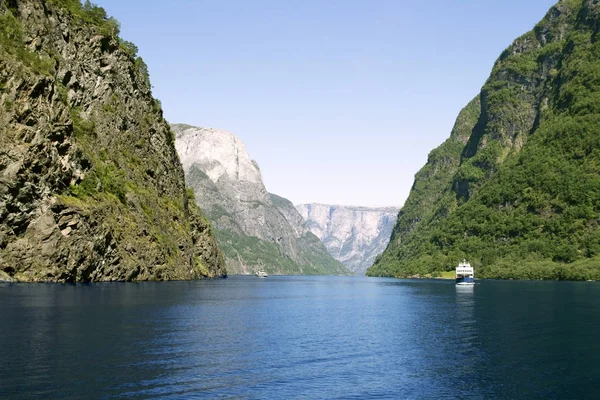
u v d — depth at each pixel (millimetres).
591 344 47500
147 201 151375
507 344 47469
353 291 145250
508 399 30922
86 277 112250
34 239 99875
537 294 119750
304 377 34500
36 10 122500
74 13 144250
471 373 36500
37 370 32656
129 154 153375
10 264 95875
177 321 56875
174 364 35875
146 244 140875
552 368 38094
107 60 151250
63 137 110188
